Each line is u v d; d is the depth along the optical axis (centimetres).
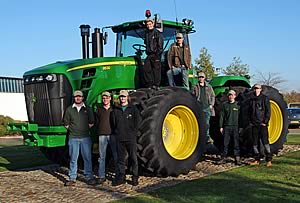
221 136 1055
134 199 652
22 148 1552
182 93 832
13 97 3322
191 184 744
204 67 3067
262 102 929
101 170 792
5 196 707
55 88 826
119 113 753
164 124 828
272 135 1054
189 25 983
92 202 651
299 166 895
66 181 814
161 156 775
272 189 692
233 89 1059
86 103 832
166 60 937
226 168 903
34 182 824
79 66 838
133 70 885
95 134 855
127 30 961
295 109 2561
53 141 823
